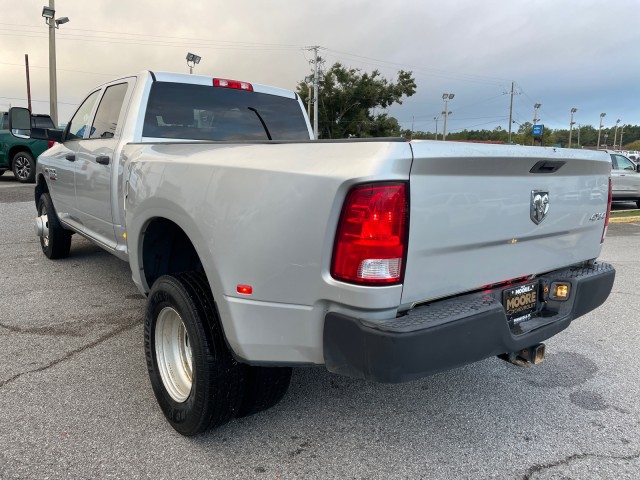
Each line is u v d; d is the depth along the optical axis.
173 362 2.85
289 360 2.24
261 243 2.17
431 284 2.14
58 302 4.87
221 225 2.32
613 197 15.44
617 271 7.04
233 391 2.53
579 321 4.85
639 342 4.29
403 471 2.52
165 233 3.18
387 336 1.90
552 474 2.51
